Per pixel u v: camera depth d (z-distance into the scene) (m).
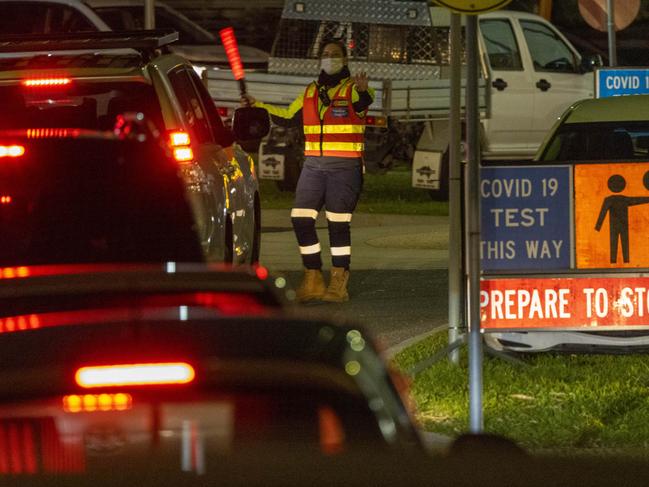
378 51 65.50
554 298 26.77
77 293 12.78
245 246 32.12
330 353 9.30
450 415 24.05
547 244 26.69
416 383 26.09
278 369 8.85
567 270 26.69
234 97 60.41
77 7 54.47
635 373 27.09
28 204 21.17
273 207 60.59
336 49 36.06
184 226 21.72
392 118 60.59
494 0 21.44
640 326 26.78
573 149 33.03
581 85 63.75
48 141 21.16
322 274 40.28
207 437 7.77
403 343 30.55
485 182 26.55
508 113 62.34
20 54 26.30
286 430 8.34
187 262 21.78
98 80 25.05
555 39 63.94
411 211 59.56
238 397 8.40
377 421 8.93
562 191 26.58
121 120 21.14
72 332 9.42
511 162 26.55
